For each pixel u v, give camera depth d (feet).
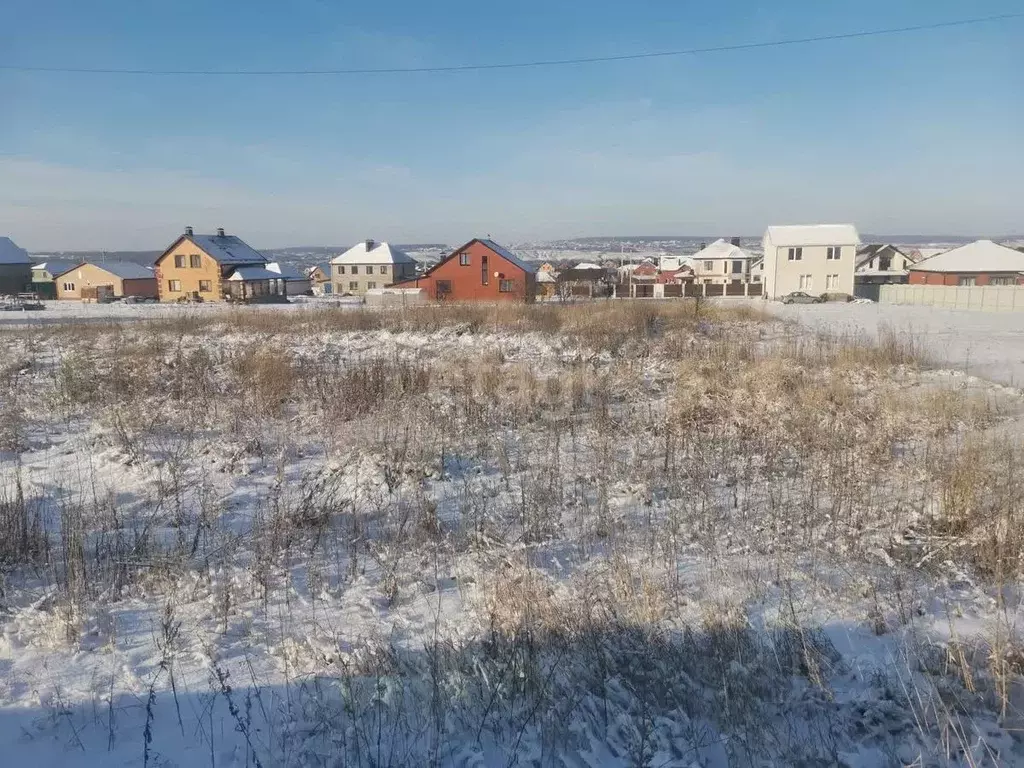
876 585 15.76
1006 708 11.60
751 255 276.82
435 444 27.91
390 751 10.81
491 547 18.34
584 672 12.59
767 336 69.87
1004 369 50.37
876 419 31.37
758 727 11.18
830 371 43.50
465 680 12.20
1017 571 16.22
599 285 214.48
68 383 40.57
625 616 13.94
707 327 74.33
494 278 162.91
